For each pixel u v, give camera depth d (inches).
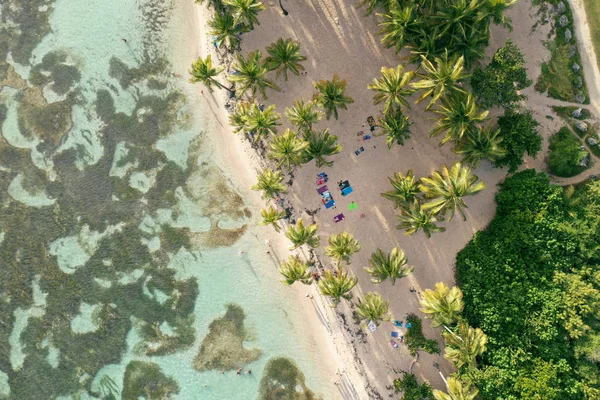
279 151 1187.3
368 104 1338.6
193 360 1381.6
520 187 1243.8
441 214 1240.8
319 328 1360.7
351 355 1350.9
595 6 1284.4
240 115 1238.3
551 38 1301.7
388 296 1347.2
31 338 1386.6
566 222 1218.6
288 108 1220.5
